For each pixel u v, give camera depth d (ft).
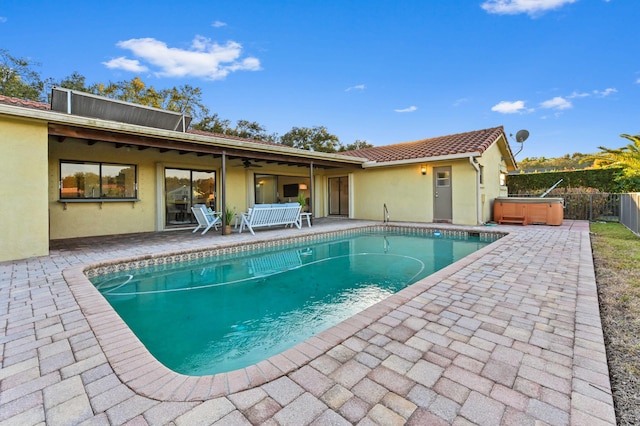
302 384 5.76
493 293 10.70
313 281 16.21
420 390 5.58
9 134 16.80
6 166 16.72
